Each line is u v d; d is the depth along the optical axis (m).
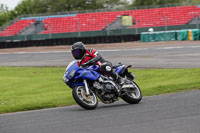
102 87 22.09
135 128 14.91
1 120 19.67
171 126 14.87
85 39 116.88
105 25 136.62
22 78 52.84
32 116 20.56
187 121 15.67
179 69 49.28
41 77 52.50
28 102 29.66
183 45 91.06
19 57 89.44
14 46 123.19
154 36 111.12
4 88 44.06
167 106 20.72
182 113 17.84
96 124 16.34
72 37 122.75
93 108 21.50
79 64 22.12
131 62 63.28
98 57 22.38
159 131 14.11
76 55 21.78
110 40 115.94
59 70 59.16
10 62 79.00
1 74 59.31
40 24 142.88
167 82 38.41
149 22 133.38
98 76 22.00
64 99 29.94
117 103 25.39
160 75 45.56
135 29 127.12
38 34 135.62
